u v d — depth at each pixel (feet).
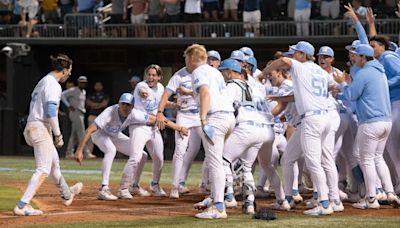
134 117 64.28
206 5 120.26
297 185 61.57
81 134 117.29
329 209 54.08
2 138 125.49
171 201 63.00
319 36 114.73
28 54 126.52
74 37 124.06
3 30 126.72
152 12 121.39
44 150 53.31
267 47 123.03
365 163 57.21
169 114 109.19
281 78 58.08
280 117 65.98
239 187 60.49
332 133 55.93
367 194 57.41
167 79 131.03
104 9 129.59
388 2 115.34
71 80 133.69
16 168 96.89
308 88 54.19
